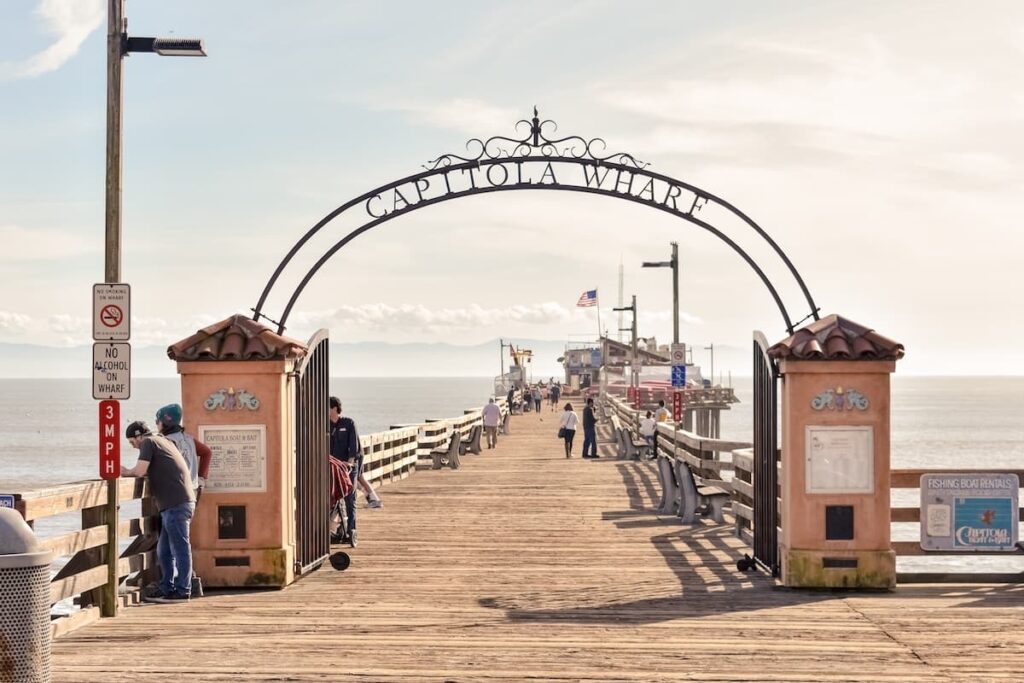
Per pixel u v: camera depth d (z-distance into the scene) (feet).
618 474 88.69
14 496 27.81
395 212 44.73
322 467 42.75
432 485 79.20
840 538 36.45
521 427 184.55
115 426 32.60
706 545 48.62
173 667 26.50
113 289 32.30
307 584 38.60
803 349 36.06
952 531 37.06
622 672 26.07
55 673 25.89
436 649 28.43
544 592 36.96
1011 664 26.84
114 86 33.22
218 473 37.68
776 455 38.83
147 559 36.09
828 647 28.60
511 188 44.91
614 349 381.60
